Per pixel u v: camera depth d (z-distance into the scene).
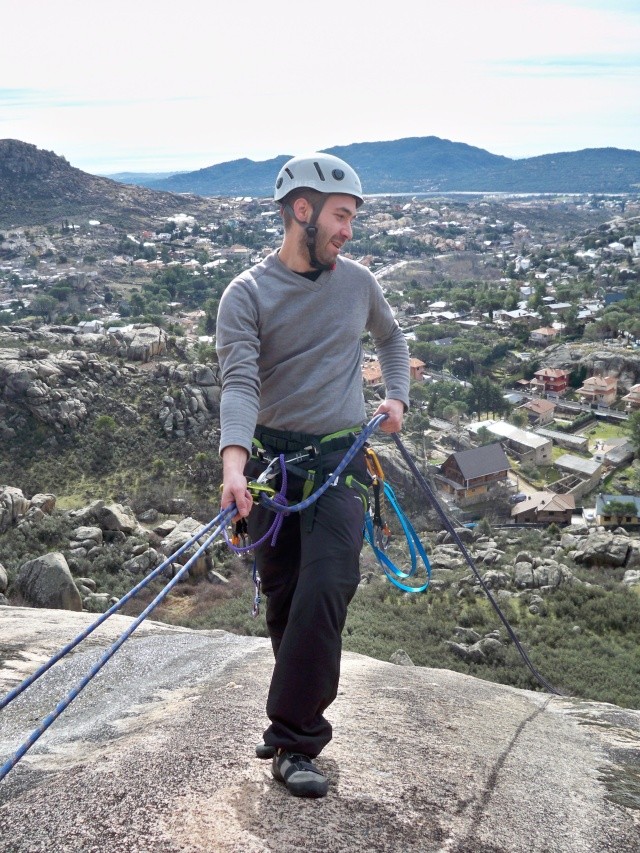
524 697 4.62
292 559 2.67
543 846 2.36
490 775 2.85
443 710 3.73
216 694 3.77
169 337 60.84
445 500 62.62
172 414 49.44
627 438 83.12
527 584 26.95
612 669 20.23
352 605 25.11
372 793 2.48
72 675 4.42
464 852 2.23
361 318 2.79
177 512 40.78
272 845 2.07
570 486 70.38
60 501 42.16
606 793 2.91
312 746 2.39
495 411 96.44
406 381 3.11
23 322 157.00
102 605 21.97
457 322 152.38
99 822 2.19
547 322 142.62
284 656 2.38
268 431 2.69
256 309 2.64
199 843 2.06
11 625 5.55
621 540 31.75
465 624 23.73
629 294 167.62
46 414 47.56
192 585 24.59
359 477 2.65
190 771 2.52
